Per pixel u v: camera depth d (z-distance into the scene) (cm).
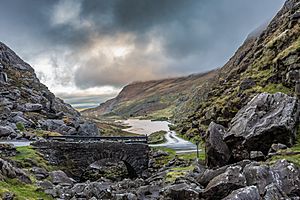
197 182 2980
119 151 5356
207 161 3891
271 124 3438
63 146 5019
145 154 5462
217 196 2448
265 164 2647
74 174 5031
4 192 2497
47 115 8919
